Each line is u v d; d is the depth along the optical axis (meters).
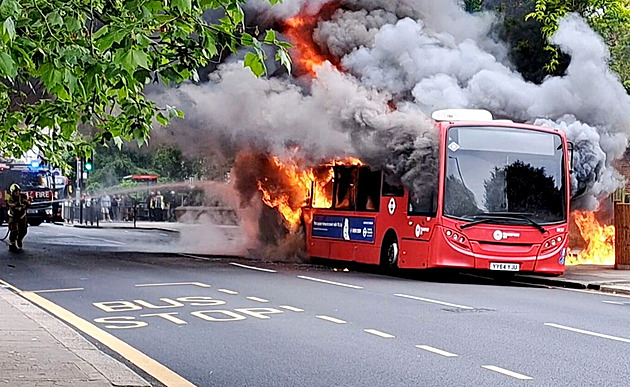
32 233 40.91
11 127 10.25
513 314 14.43
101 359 10.40
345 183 23.77
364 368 10.01
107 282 18.78
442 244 19.59
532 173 20.05
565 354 10.88
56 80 6.95
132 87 7.74
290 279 19.88
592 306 15.78
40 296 16.42
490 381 9.35
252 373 9.78
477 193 19.77
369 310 14.70
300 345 11.42
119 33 6.67
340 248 23.73
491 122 20.19
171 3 6.69
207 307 14.95
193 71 8.02
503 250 19.67
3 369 9.45
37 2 6.94
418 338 11.95
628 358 10.65
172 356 10.75
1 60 6.11
